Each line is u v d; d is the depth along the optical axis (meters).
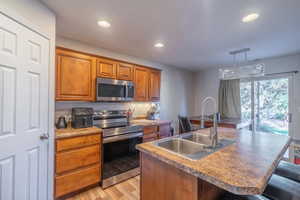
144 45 2.72
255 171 0.92
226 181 0.80
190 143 1.60
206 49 2.91
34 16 1.47
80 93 2.27
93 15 1.77
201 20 1.87
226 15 1.76
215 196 1.13
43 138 1.58
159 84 3.60
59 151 1.78
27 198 1.42
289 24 1.95
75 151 1.91
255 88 3.81
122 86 2.76
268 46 2.74
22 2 1.36
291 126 3.25
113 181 2.26
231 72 2.60
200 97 4.96
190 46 2.77
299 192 1.03
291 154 3.21
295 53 3.14
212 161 1.07
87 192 2.04
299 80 3.15
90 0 1.50
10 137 1.28
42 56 1.57
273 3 1.53
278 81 3.46
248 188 0.74
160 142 1.58
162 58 3.58
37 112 1.52
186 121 3.78
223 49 2.91
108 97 2.56
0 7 1.18
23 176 1.38
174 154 1.19
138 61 3.54
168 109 4.34
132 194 2.02
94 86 2.42
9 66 1.26
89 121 2.26
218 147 1.41
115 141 2.36
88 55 2.36
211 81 4.68
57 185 1.77
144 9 1.65
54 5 1.58
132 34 2.27
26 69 1.40
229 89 4.17
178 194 1.08
